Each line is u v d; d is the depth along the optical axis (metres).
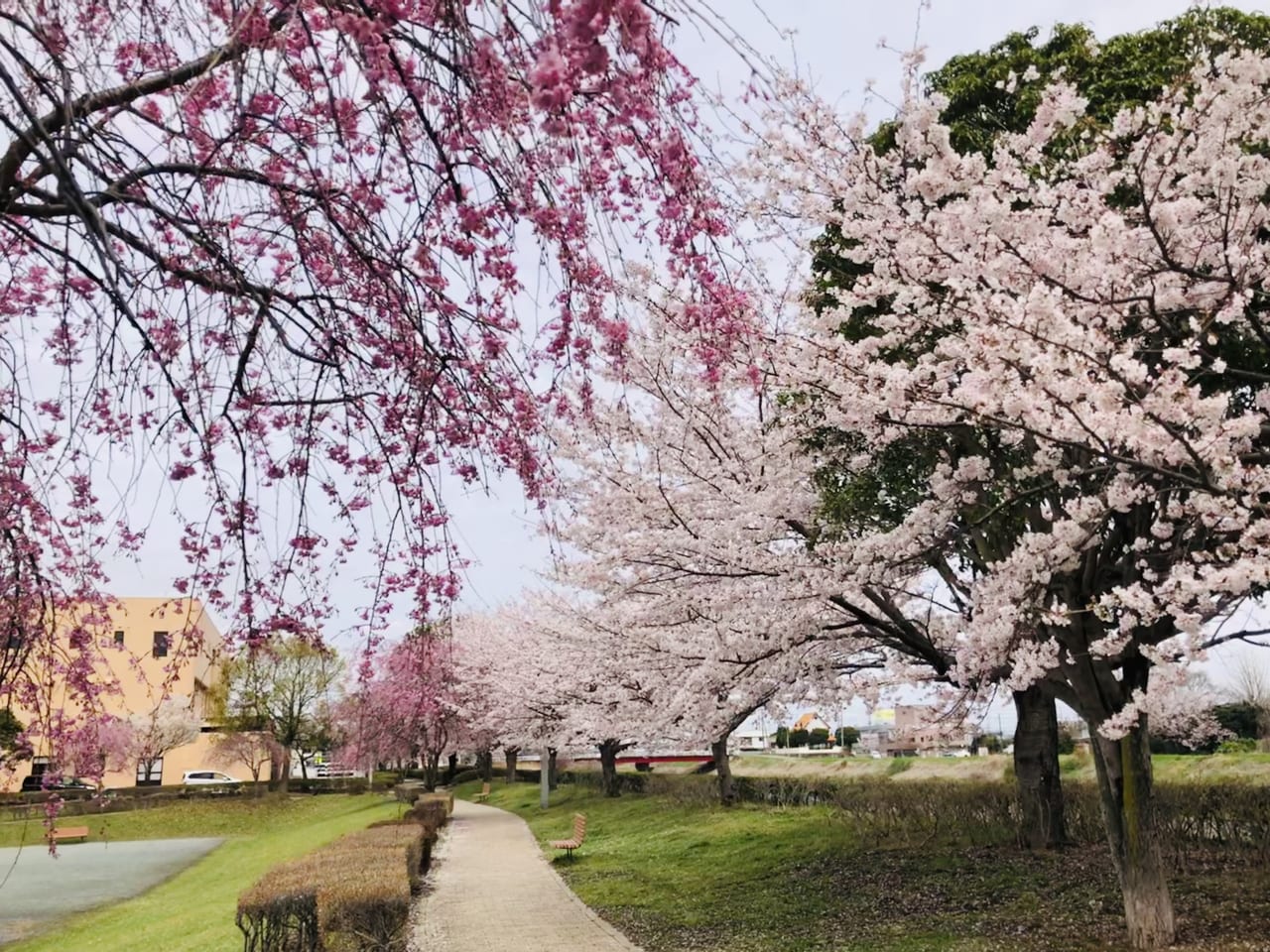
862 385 6.37
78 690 4.45
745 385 6.81
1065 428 4.84
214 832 31.62
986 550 7.47
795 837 13.61
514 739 27.19
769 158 6.88
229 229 3.27
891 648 9.09
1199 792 9.15
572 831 19.67
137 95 2.78
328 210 3.11
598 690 14.93
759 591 7.76
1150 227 5.27
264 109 2.97
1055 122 5.86
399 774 52.25
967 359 5.43
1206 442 4.38
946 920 7.87
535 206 2.80
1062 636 6.77
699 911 9.79
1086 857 9.55
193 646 4.44
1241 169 5.45
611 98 2.42
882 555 7.05
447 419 3.95
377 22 2.34
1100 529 6.18
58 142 2.58
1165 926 6.49
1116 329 5.75
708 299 3.38
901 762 18.50
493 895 11.91
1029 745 10.47
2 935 14.54
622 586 8.88
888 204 6.49
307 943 7.64
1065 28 8.15
